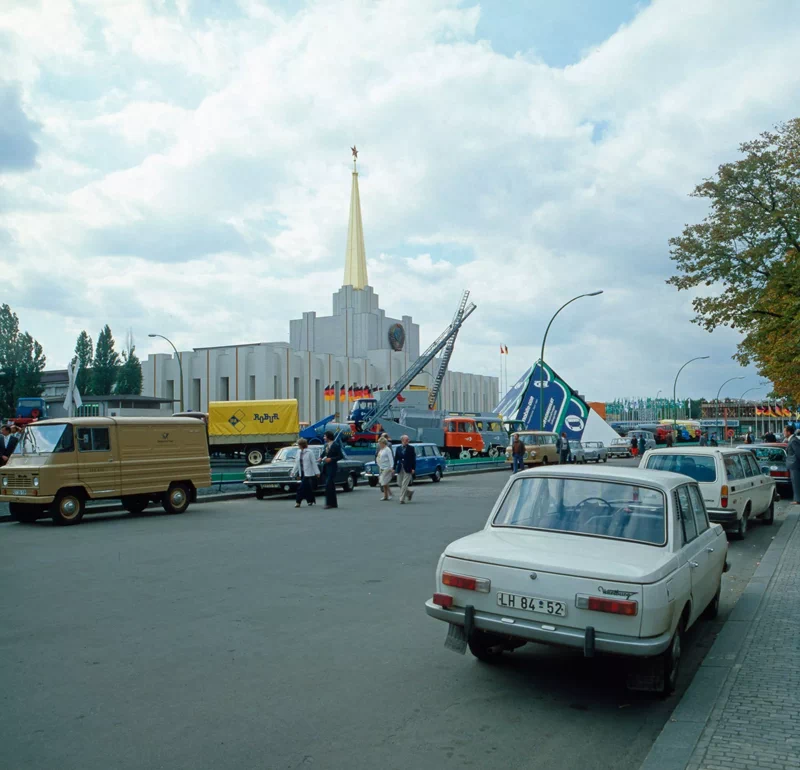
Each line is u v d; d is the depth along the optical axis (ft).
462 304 173.27
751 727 13.83
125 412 134.72
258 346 204.74
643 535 17.28
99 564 33.32
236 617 23.39
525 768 12.77
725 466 40.81
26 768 12.52
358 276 318.86
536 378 171.53
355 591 27.50
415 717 15.06
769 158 69.67
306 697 16.15
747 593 26.32
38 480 47.88
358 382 248.52
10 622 22.63
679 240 75.77
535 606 15.64
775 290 69.67
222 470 116.47
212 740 13.74
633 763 13.02
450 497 72.13
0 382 211.20
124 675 17.57
